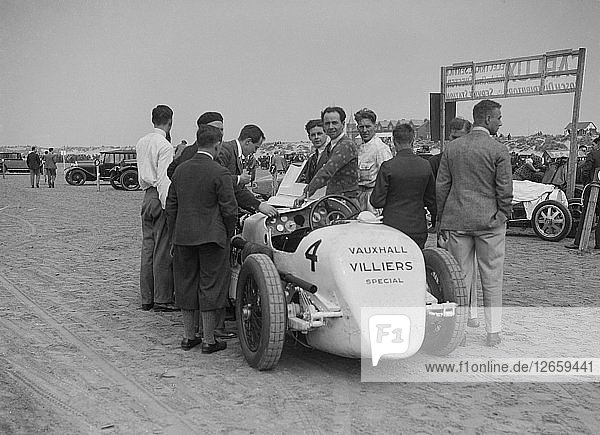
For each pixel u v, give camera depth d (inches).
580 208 527.2
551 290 344.5
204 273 232.8
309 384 205.5
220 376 212.4
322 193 271.7
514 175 619.2
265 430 170.9
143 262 298.2
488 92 637.9
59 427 172.1
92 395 195.2
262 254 221.8
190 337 242.7
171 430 170.6
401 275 200.2
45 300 315.0
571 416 181.8
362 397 194.9
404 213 247.9
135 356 233.0
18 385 202.7
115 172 1230.9
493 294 245.0
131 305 307.7
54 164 1309.1
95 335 258.5
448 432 170.2
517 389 202.2
